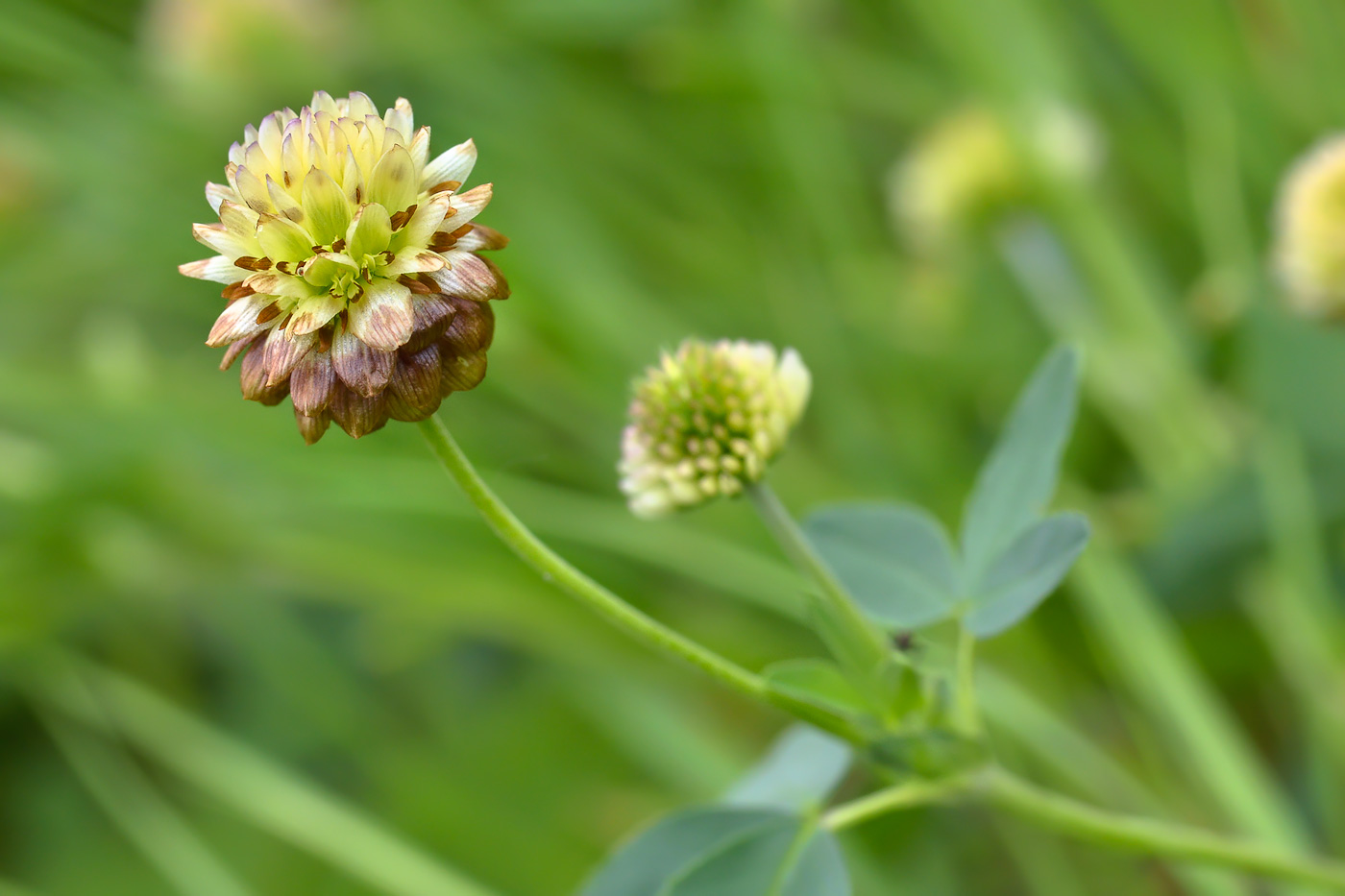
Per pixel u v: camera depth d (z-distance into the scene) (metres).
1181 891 0.40
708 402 0.34
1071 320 0.45
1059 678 0.43
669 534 0.43
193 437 0.46
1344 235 0.39
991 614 0.34
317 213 0.32
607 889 0.34
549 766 0.44
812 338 0.46
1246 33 0.50
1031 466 0.34
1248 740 0.42
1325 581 0.41
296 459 0.45
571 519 0.43
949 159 0.48
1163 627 0.41
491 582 0.43
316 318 0.32
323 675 0.46
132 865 0.45
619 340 0.47
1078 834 0.34
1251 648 0.42
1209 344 0.43
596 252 0.50
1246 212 0.46
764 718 0.43
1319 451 0.41
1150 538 0.42
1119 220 0.48
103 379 0.47
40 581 0.45
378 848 0.41
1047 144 0.46
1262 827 0.39
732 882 0.33
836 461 0.46
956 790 0.34
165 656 0.48
